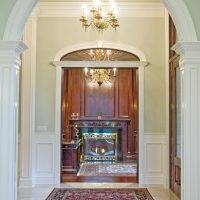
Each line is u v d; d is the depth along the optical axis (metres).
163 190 6.77
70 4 7.43
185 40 4.05
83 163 11.33
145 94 7.55
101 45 7.53
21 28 4.13
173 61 6.69
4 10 4.09
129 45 7.55
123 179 8.03
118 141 12.03
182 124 4.16
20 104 7.23
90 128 11.99
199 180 3.98
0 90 4.05
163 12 7.54
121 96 11.96
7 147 4.03
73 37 7.56
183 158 4.07
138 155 7.53
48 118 7.54
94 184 7.41
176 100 6.46
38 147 7.50
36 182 7.46
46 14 7.55
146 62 7.47
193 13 4.08
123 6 7.45
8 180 4.01
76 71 11.97
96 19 6.27
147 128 7.54
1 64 4.05
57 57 7.54
